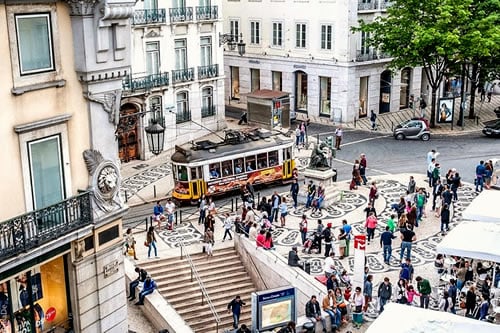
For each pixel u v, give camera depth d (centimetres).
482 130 4312
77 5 1534
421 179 3381
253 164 3278
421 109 4753
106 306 1742
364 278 2200
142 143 3834
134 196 3244
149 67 3838
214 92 4278
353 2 4469
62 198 1598
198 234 2770
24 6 1447
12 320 1556
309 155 3881
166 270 2453
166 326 2027
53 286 1642
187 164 3077
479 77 4556
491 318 2022
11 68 1438
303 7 4747
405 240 2462
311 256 2580
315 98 4844
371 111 4616
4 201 1459
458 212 2947
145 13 3719
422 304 2102
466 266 2230
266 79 5141
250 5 5119
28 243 1473
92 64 1589
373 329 1510
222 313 2361
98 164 1658
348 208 3047
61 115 1559
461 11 3931
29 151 1500
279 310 2047
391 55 4309
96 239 1675
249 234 2558
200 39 4119
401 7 4231
